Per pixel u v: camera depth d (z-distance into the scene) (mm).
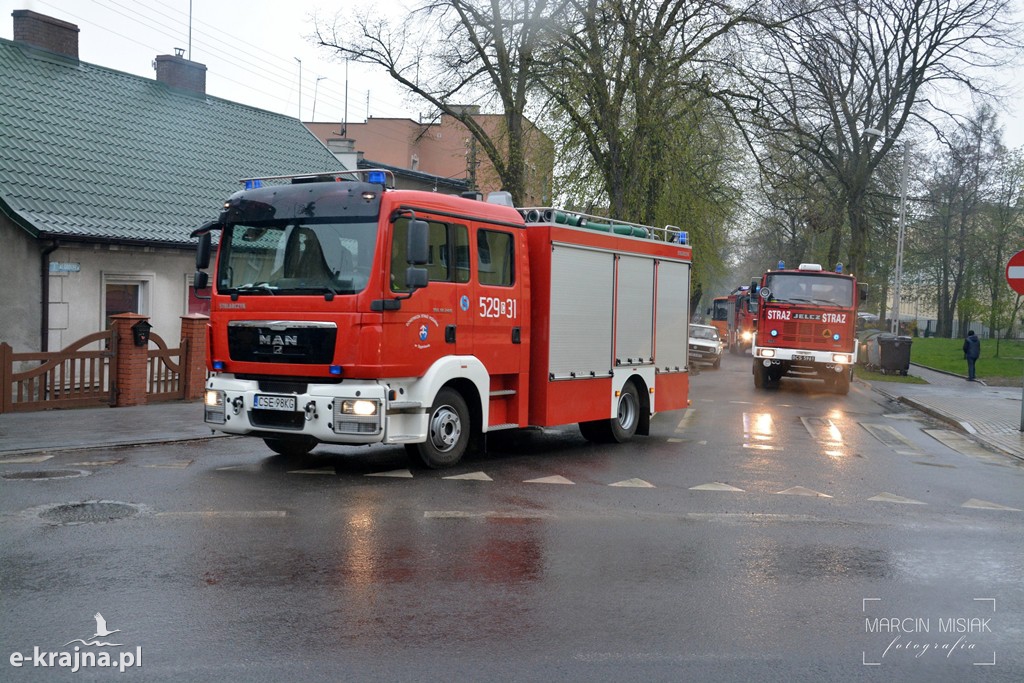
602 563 6828
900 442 15188
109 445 11562
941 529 8438
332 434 9719
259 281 10297
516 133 24609
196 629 5180
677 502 9258
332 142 35000
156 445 11875
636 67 24062
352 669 4688
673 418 17797
